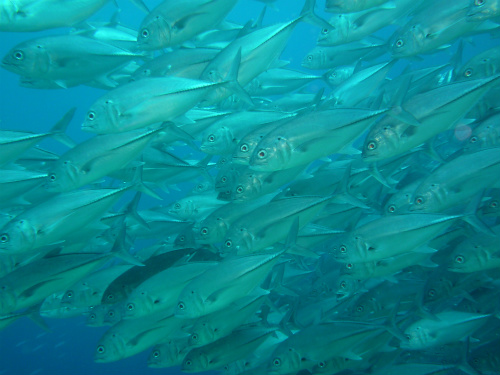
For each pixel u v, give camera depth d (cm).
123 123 171
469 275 193
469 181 170
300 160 163
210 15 193
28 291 173
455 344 201
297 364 180
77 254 179
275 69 296
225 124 222
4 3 170
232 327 182
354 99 232
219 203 280
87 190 178
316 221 212
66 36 202
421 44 186
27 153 236
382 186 217
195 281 167
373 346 191
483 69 199
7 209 235
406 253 182
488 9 169
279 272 197
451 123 161
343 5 186
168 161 237
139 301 177
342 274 195
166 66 204
